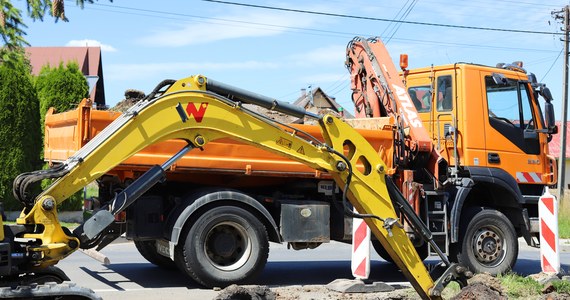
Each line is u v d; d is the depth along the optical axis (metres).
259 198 9.79
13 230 5.21
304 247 9.98
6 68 18.48
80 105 8.67
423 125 10.67
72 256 12.68
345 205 6.53
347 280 9.19
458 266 6.96
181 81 6.15
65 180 5.34
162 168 5.89
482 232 10.78
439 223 10.38
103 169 5.53
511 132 11.18
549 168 11.66
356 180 6.60
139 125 5.75
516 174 11.18
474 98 10.88
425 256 11.33
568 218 23.50
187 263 8.99
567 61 32.28
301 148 6.43
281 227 9.68
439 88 11.12
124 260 12.26
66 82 20.08
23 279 5.62
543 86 11.52
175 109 5.93
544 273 10.38
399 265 6.71
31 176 5.24
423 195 10.21
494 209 11.02
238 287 6.67
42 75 21.39
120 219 8.99
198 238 9.02
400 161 10.34
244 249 9.31
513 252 10.95
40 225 5.29
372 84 11.04
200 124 6.02
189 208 9.00
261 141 6.28
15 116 18.42
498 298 6.93
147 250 10.79
